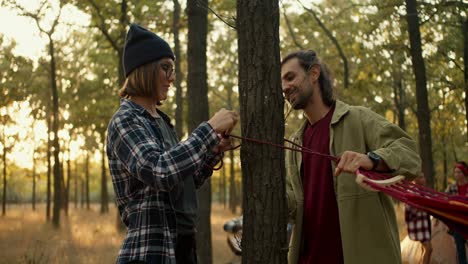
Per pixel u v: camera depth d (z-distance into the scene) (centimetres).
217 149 282
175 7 1059
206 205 762
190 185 266
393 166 274
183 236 256
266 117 284
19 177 6425
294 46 1730
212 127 244
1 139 2611
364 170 270
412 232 696
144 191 241
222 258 1027
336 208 307
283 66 318
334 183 305
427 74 1339
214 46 1911
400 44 1194
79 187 6912
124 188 246
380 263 290
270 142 284
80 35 1983
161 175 224
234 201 2958
